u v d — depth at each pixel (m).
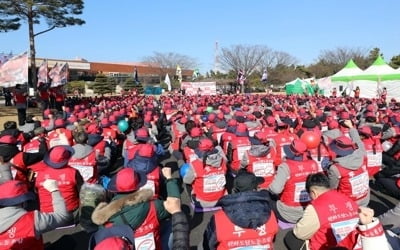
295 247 5.01
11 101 32.12
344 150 5.36
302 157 5.46
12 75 17.73
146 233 3.55
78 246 5.70
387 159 8.38
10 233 3.61
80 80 63.16
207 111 15.85
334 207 3.85
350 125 7.93
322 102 21.30
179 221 3.10
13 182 3.79
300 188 5.44
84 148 6.67
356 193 5.42
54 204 4.04
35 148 8.38
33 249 3.74
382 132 9.69
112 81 58.47
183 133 10.13
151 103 22.64
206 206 6.48
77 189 5.55
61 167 5.38
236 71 70.19
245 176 3.63
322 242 3.86
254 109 16.72
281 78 70.12
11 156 5.83
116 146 10.28
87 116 13.70
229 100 24.70
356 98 26.44
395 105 19.52
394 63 59.59
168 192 3.91
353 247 3.58
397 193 7.03
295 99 24.98
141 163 5.24
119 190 3.59
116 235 3.32
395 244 3.12
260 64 70.81
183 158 8.65
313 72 70.19
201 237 5.91
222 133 10.03
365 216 2.66
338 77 33.84
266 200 3.50
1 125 21.09
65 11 29.94
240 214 3.34
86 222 4.36
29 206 5.58
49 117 12.51
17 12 28.64
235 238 3.41
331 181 5.41
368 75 31.47
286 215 5.60
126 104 20.72
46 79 23.44
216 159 6.28
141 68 79.19
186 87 38.09
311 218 3.86
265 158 6.77
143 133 8.13
